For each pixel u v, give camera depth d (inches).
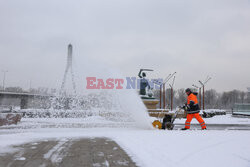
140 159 164.6
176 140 239.1
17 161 162.2
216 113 1128.8
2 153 188.1
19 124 515.5
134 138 256.1
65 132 337.1
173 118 385.7
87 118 593.6
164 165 147.5
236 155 174.1
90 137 279.1
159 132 311.4
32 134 302.5
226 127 490.0
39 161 162.6
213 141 233.9
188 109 377.1
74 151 196.4
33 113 728.3
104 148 209.0
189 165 146.3
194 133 296.7
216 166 144.9
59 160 165.8
